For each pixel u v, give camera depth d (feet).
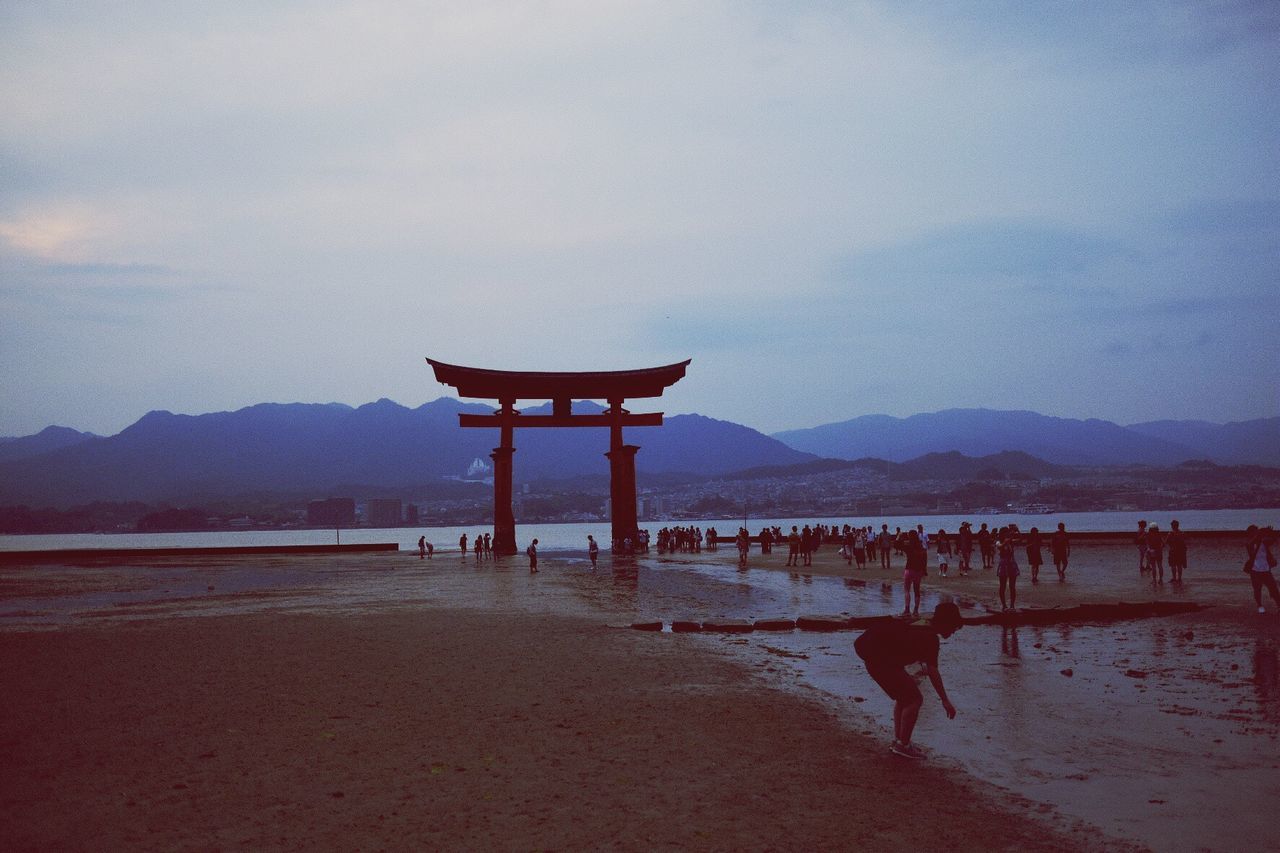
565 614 80.02
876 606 81.56
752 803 25.39
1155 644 55.93
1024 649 55.11
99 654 57.41
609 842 22.25
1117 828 23.02
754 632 66.80
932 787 26.84
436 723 35.99
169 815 24.57
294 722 36.37
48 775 28.76
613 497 208.54
